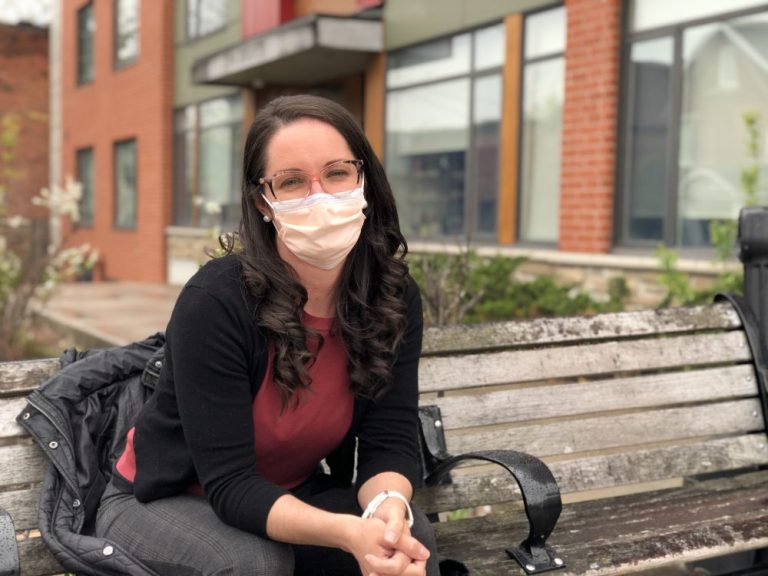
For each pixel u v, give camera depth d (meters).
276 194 1.99
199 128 14.73
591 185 7.48
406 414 2.24
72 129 19.33
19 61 20.62
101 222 17.95
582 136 7.55
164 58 15.27
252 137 2.02
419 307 2.26
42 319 10.19
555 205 8.08
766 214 3.07
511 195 8.41
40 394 2.17
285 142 1.98
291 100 2.04
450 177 9.29
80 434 2.17
